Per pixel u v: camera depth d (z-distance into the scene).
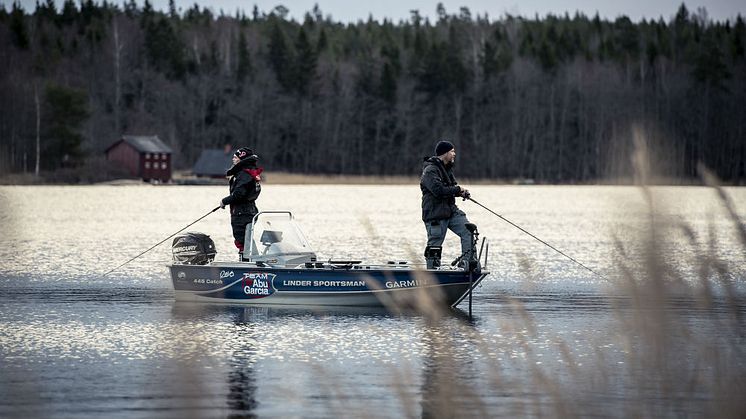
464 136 125.69
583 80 123.31
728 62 120.69
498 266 22.25
